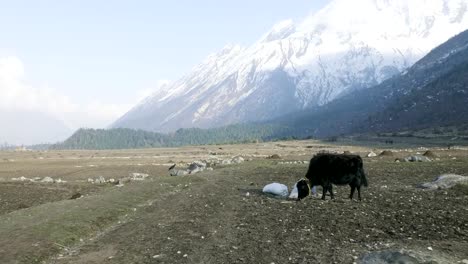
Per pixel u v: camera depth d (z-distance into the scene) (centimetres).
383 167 4653
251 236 1836
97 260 1647
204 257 1585
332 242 1658
